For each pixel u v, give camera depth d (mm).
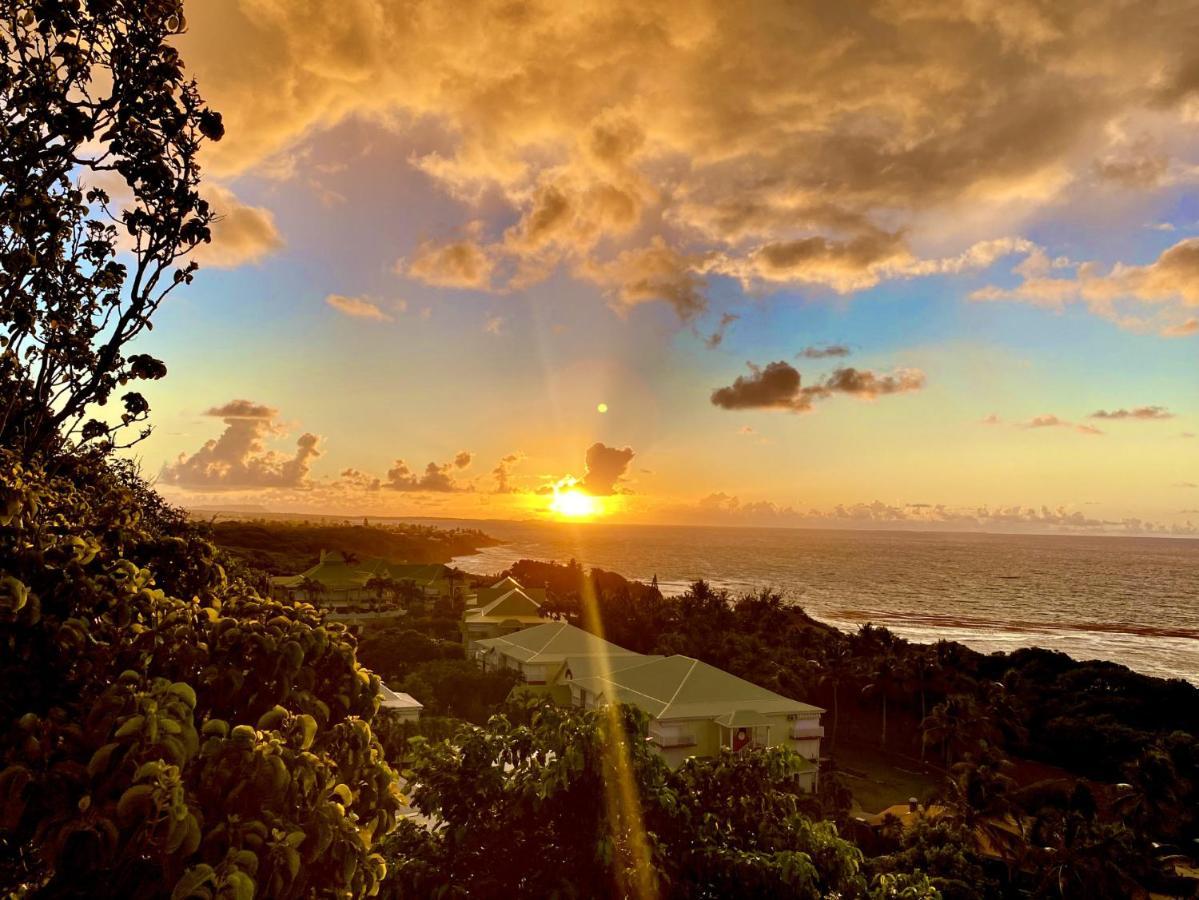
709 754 37969
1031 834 34531
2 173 6105
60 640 4574
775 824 9922
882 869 30234
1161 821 38688
